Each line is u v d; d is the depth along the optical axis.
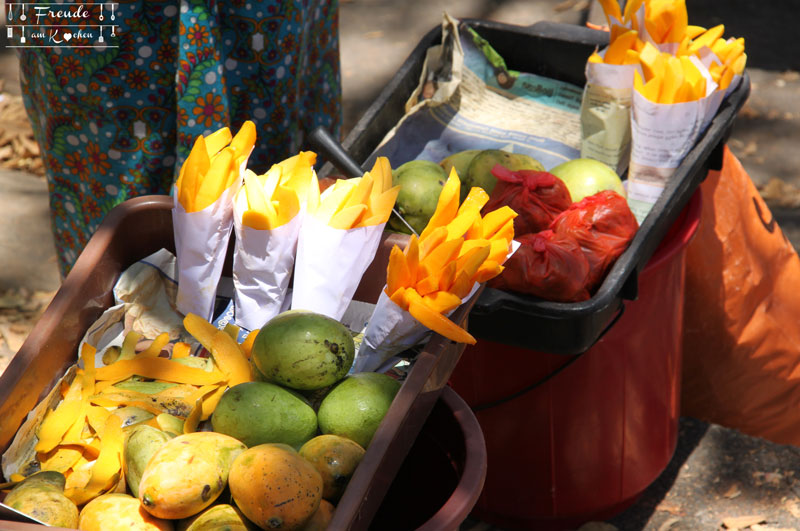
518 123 2.08
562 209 1.71
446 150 2.04
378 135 2.00
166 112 1.80
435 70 2.12
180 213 1.37
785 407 2.34
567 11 4.95
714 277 2.17
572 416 1.86
